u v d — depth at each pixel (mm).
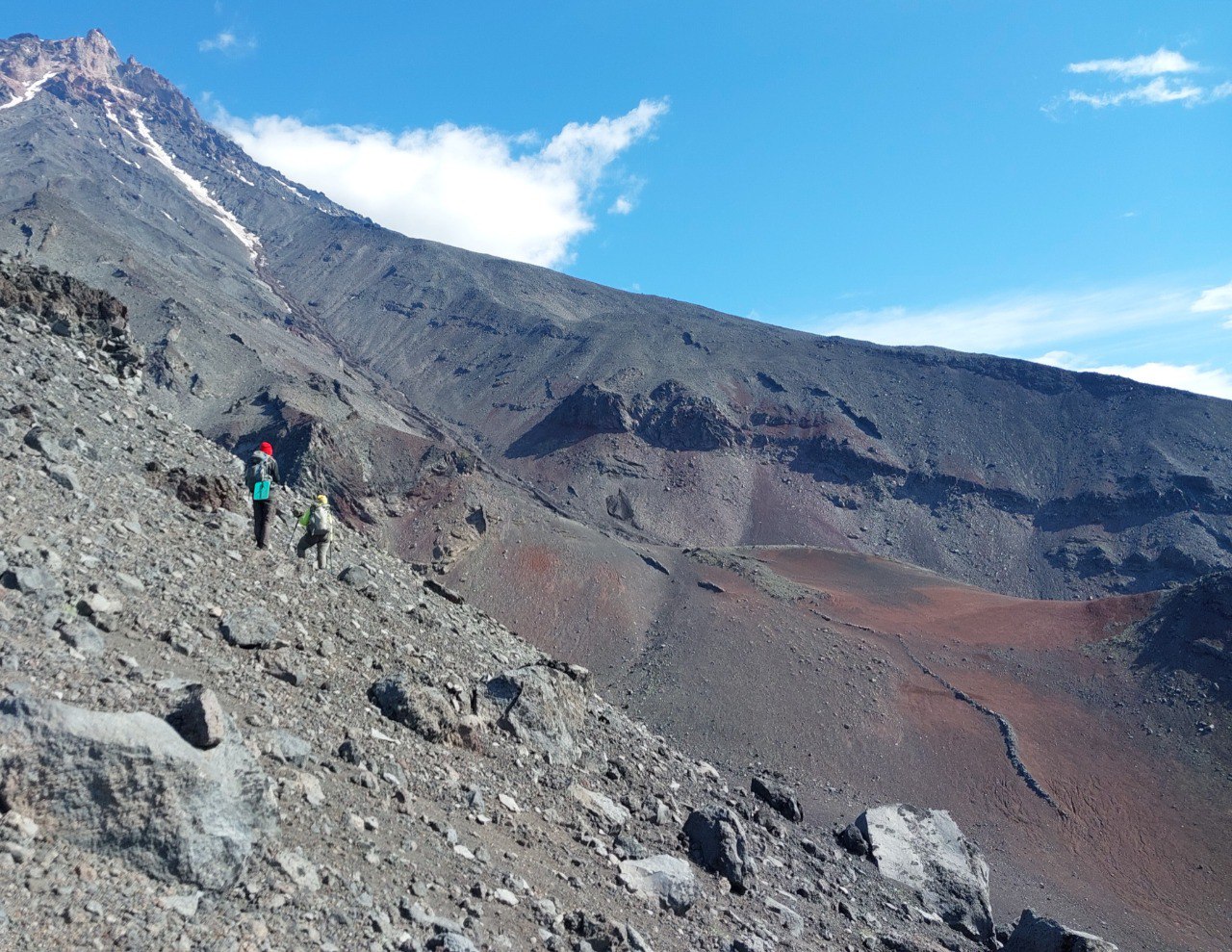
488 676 21422
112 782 7074
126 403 23953
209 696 8586
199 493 19156
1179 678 119812
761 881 19672
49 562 11633
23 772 6762
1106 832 93375
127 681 9477
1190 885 84312
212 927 6988
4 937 5562
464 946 8805
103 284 194750
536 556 147250
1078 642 138875
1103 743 112062
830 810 73188
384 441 157000
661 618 139375
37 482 14086
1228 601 126875
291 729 11641
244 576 16484
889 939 20031
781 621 138500
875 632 140500
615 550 158500
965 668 131875
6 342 21859
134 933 6320
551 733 19531
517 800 15242
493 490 159875
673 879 14766
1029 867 84125
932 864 31062
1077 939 20500
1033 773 103188
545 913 11062
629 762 22359
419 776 13211
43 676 8531
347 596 19906
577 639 131750
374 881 9305
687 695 115688
